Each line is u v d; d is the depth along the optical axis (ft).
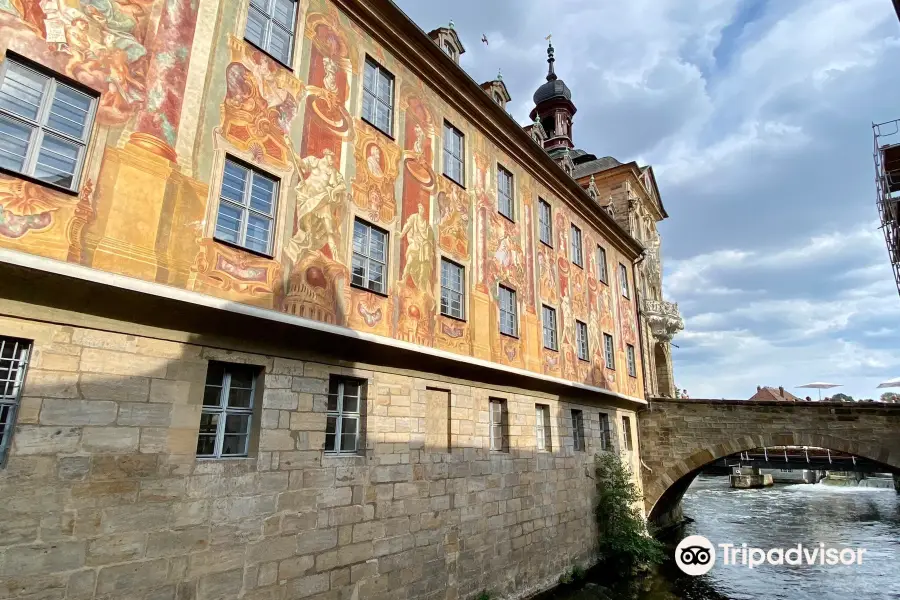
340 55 37.55
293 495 28.40
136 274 23.97
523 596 45.44
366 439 33.47
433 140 45.60
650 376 92.89
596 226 78.18
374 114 40.19
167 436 23.93
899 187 74.08
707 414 75.51
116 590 21.33
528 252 57.72
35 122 22.34
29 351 21.04
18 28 22.17
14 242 20.76
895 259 71.87
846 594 56.34
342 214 34.78
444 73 47.09
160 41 26.99
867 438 65.57
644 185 116.16
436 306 41.78
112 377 22.70
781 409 70.90
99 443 21.88
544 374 55.57
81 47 23.99
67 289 21.45
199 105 28.02
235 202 28.89
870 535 90.58
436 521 37.52
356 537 31.32
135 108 25.40
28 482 19.86
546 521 50.98
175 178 26.25
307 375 30.66
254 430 27.73
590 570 57.16
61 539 20.27
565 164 80.43
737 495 164.25
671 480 75.61
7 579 18.85
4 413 20.36
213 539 24.64
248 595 25.50
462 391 43.19
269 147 30.99
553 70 135.85
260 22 32.94
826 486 205.36
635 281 91.66
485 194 51.67
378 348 34.47
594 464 63.05
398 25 42.16
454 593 37.88
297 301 30.55
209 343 26.27
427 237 42.27
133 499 22.40
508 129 56.08
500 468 45.80
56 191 22.27
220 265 27.27
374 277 36.96
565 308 63.67
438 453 39.52
